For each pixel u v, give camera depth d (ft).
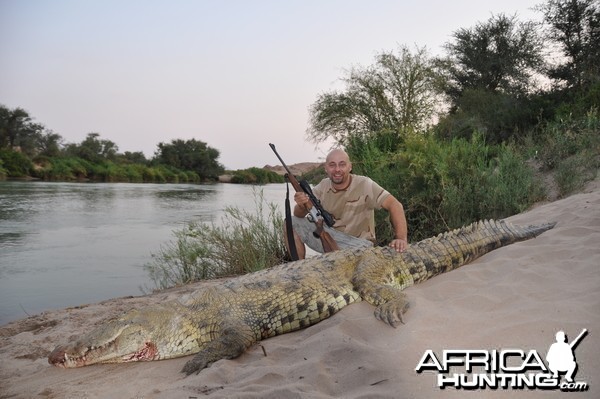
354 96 80.23
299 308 16.21
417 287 17.63
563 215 23.11
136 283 29.53
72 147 213.87
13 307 24.23
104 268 33.30
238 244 31.24
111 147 236.43
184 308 16.07
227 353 14.48
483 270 17.61
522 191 33.14
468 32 90.12
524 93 74.38
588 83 68.03
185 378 13.48
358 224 22.09
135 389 13.23
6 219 58.23
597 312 12.60
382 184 38.47
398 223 20.90
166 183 219.61
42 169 180.34
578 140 38.34
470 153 38.22
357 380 11.51
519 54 83.30
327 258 17.97
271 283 16.53
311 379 11.85
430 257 18.63
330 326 15.20
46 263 34.65
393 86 79.00
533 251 18.49
